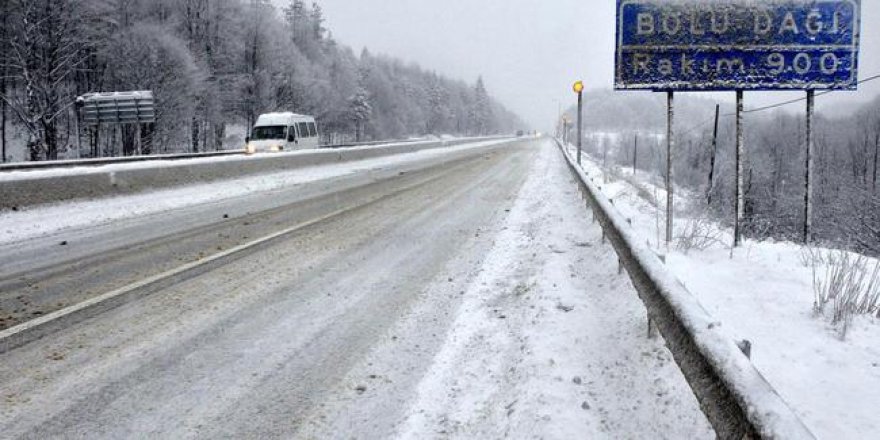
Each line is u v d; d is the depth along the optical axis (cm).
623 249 629
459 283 731
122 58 4816
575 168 1828
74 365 465
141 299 646
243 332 550
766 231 1390
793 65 883
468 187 1962
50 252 898
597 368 448
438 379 452
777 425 218
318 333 550
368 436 372
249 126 6938
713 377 296
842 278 597
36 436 358
